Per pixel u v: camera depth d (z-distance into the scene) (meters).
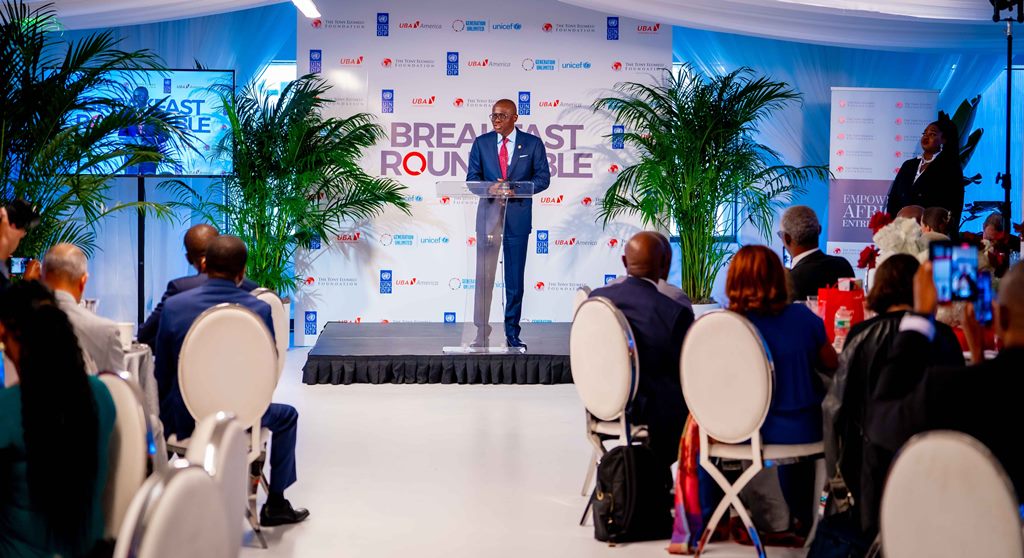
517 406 6.97
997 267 4.77
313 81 10.13
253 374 3.94
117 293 10.49
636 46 10.28
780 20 9.77
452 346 8.23
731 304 3.83
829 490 3.40
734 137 9.66
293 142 9.50
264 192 9.44
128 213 10.46
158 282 10.52
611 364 4.15
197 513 1.80
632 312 4.26
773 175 10.61
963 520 1.86
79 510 2.30
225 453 1.98
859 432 3.32
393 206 10.21
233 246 4.14
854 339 3.29
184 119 9.52
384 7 10.17
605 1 9.59
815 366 3.83
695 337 3.74
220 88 9.56
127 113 6.89
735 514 4.18
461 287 10.29
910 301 3.28
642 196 10.05
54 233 6.69
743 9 9.63
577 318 4.29
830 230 10.20
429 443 5.91
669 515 4.23
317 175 9.51
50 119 6.42
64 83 6.60
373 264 10.24
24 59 6.39
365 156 10.21
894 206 8.18
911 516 1.94
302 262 10.20
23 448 2.27
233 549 2.04
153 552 1.68
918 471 1.92
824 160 10.74
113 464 2.49
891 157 10.13
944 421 2.35
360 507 4.66
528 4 10.23
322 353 7.88
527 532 4.30
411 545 4.13
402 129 10.22
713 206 9.58
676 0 9.59
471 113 10.25
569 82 10.27
